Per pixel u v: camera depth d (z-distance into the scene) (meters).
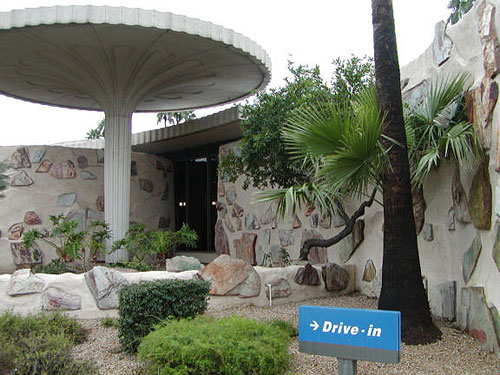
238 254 12.70
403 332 5.54
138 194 15.18
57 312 6.38
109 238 11.95
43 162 13.37
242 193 12.66
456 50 6.20
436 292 6.66
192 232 12.19
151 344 4.37
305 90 8.88
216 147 16.38
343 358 3.85
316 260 9.97
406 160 5.74
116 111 12.35
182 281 5.70
